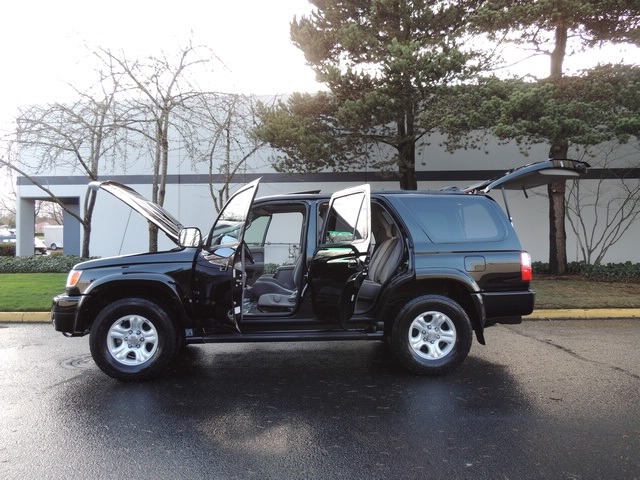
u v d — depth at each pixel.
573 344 6.09
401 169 11.73
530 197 14.27
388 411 3.86
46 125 10.55
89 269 4.72
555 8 9.09
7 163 11.57
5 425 3.60
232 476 2.85
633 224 13.91
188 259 4.71
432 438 3.35
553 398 4.12
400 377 4.78
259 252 6.38
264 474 2.87
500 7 9.84
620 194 13.84
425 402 4.06
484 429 3.49
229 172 13.34
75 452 3.16
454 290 5.02
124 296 4.85
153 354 4.64
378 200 5.09
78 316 4.63
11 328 7.36
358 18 11.42
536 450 3.15
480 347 5.95
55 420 3.70
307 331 4.81
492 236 5.00
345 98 10.76
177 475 2.86
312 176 14.75
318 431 3.48
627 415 3.74
